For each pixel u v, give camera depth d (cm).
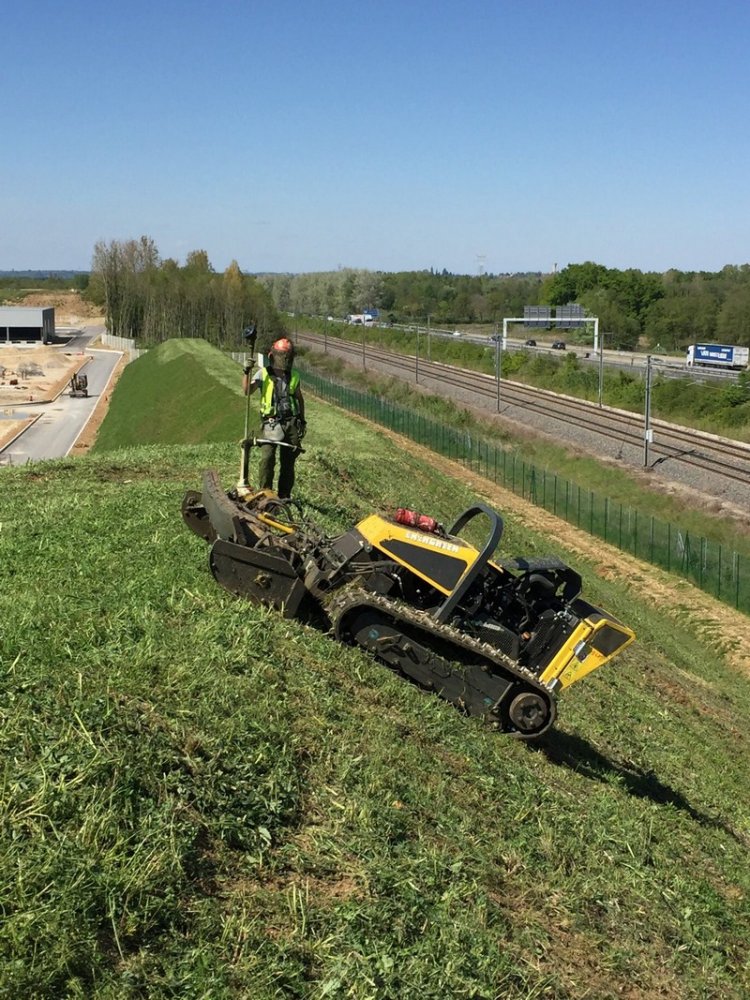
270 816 583
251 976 463
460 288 19688
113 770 548
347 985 479
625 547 3462
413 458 3669
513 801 762
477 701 885
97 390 8838
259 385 1245
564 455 4900
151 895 483
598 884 717
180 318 12250
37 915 441
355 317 16438
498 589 964
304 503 1501
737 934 792
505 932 590
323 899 536
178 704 648
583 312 10556
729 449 4719
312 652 829
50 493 1323
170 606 825
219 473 1664
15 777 523
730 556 3103
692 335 11188
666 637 2402
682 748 1349
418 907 555
